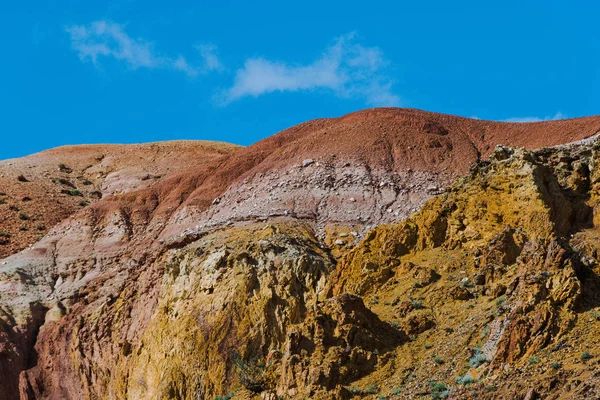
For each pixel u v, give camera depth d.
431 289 48.25
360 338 44.53
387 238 53.38
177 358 52.84
